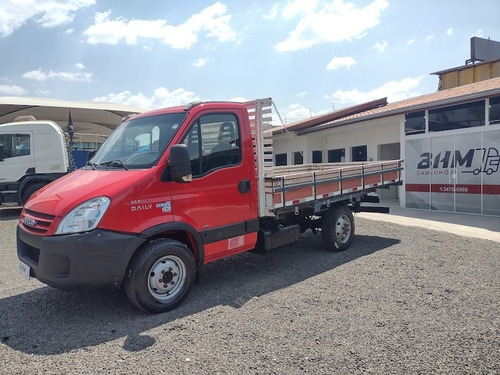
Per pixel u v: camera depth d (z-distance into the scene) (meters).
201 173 4.98
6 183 12.23
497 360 3.24
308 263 6.39
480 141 10.58
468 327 3.85
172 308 4.57
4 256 7.55
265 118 5.68
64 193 4.40
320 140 17.64
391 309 4.34
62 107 19.05
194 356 3.46
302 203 6.20
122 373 3.23
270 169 5.84
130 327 4.13
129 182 4.35
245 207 5.49
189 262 4.73
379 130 14.71
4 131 12.20
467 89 13.13
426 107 11.36
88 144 24.84
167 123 5.03
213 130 5.17
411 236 8.20
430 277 5.42
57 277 4.04
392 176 8.24
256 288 5.23
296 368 3.22
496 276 5.39
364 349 3.48
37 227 4.23
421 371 3.11
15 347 3.75
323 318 4.16
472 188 10.87
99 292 5.24
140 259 4.34
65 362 3.44
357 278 5.49
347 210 7.23
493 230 8.68
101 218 4.12
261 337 3.78
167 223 4.57
